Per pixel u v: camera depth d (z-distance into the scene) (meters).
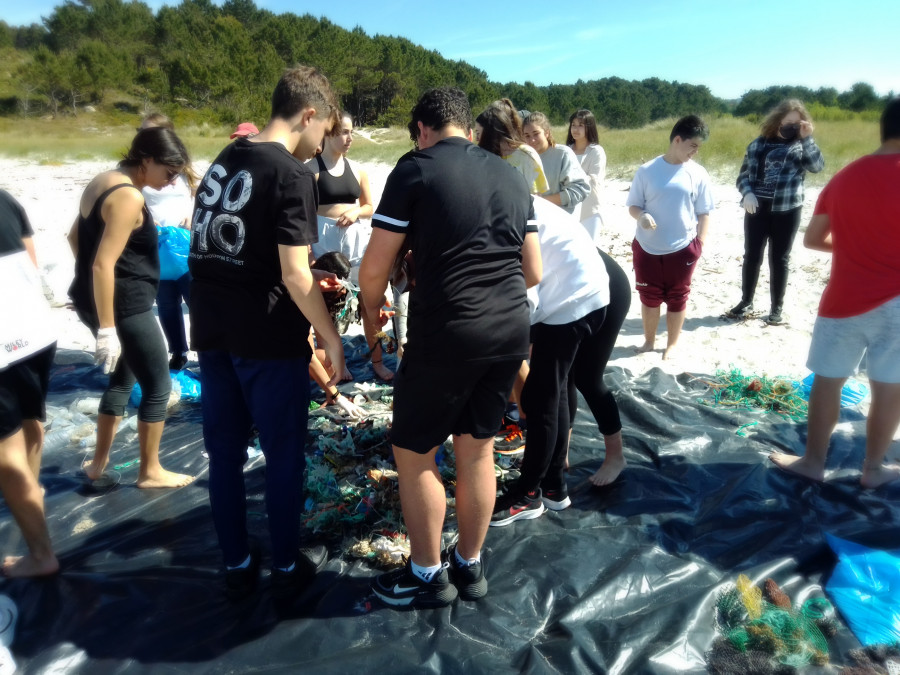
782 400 4.37
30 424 3.00
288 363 2.53
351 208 4.90
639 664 2.37
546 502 3.33
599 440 4.01
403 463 2.55
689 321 6.28
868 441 3.35
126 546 3.13
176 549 3.11
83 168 20.77
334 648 2.50
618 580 2.77
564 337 2.92
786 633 2.43
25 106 61.88
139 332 3.32
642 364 5.26
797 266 7.71
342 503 3.15
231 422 2.62
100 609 2.71
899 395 3.18
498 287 2.38
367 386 4.45
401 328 4.00
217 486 2.64
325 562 2.95
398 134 54.75
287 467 2.59
